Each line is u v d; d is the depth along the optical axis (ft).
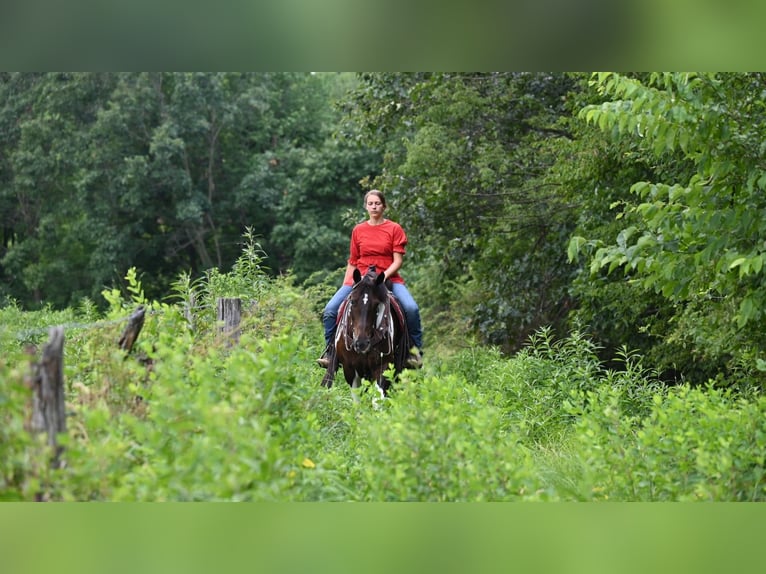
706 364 145.07
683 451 57.52
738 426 63.05
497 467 53.47
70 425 51.67
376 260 108.17
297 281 393.50
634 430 79.10
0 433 45.29
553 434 91.09
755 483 55.16
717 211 71.77
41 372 47.29
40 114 393.91
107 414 49.70
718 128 71.05
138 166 382.22
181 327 77.77
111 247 385.09
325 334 108.47
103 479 45.75
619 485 57.06
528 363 116.16
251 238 132.16
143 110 390.83
